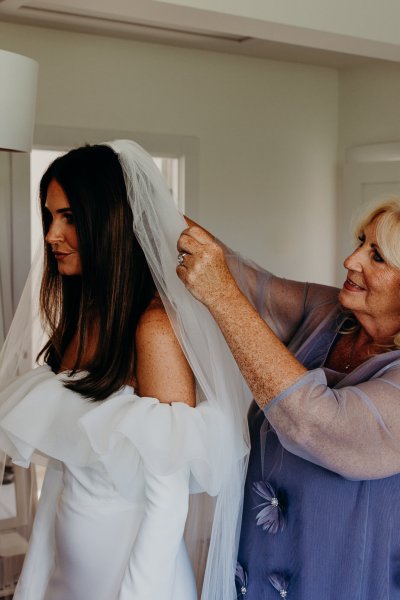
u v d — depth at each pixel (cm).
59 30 429
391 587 154
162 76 464
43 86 429
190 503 174
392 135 492
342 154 532
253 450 169
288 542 160
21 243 416
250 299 193
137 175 146
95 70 443
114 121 452
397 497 153
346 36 318
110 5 279
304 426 138
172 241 148
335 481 154
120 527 147
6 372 176
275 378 138
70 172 142
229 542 156
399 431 140
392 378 146
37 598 163
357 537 153
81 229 142
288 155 517
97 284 145
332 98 532
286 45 459
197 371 146
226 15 290
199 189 485
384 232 151
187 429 139
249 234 507
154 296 149
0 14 396
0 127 232
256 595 164
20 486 299
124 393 146
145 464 136
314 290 189
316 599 156
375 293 155
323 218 536
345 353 171
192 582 158
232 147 494
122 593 139
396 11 328
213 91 484
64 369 161
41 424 149
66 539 150
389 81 491
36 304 174
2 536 298
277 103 509
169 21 301
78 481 148
